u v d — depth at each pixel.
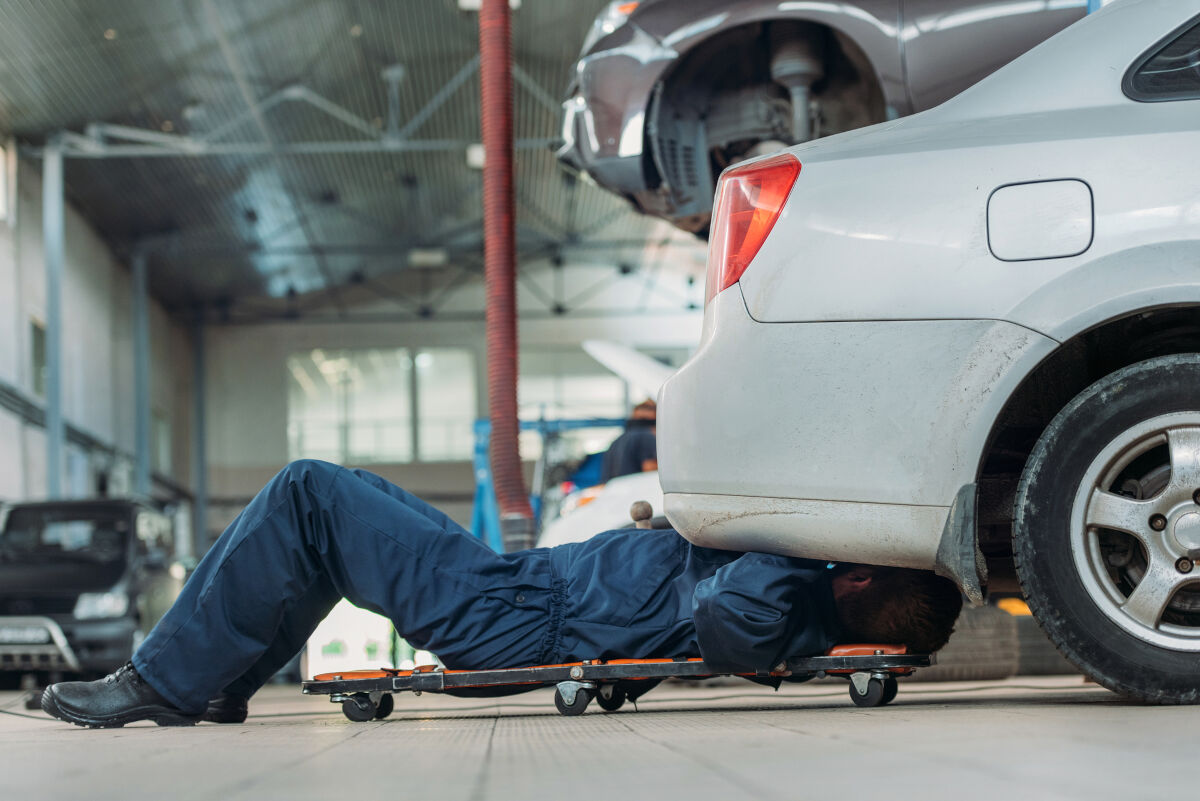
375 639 4.93
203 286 22.66
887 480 2.21
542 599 2.47
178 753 1.64
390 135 15.78
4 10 11.64
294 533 2.39
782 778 1.19
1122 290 2.13
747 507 2.30
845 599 2.42
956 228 2.23
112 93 13.94
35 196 15.44
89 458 17.12
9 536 9.21
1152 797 1.00
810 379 2.27
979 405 2.18
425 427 25.06
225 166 16.94
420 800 1.08
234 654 2.36
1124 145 2.20
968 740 1.51
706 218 4.55
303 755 1.58
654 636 2.43
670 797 1.07
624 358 6.99
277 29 13.32
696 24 4.22
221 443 24.62
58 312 14.28
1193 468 2.11
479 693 2.54
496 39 5.55
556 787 1.17
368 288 25.06
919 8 3.85
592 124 4.45
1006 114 2.33
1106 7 2.40
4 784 1.27
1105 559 2.21
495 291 5.56
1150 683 2.11
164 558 9.73
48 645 8.74
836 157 2.35
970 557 2.17
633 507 3.10
